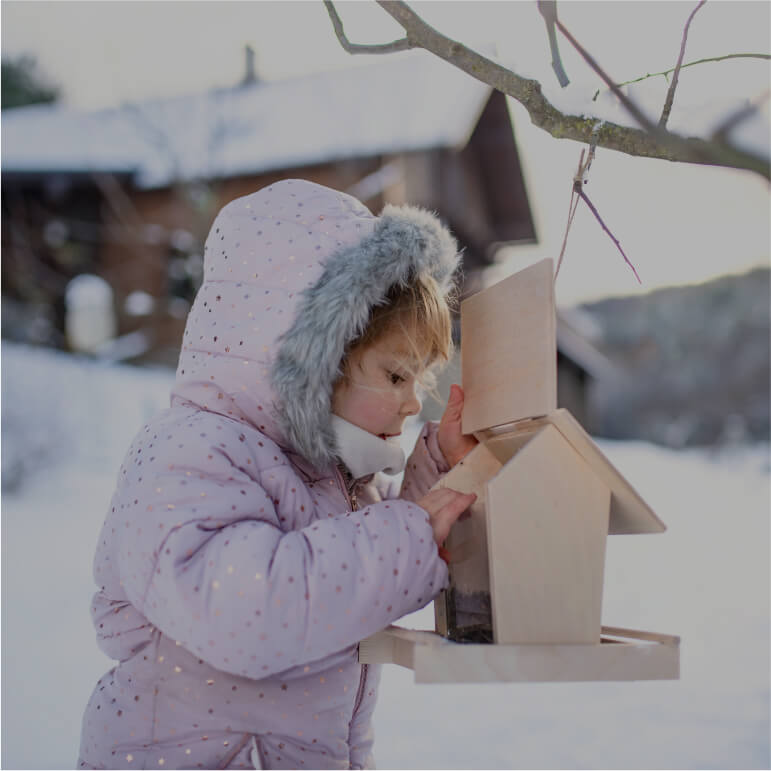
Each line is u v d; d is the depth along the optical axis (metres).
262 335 1.22
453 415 1.44
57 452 7.86
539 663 0.97
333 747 1.16
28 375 9.34
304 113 10.61
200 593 1.00
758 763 2.35
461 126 9.77
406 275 1.26
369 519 1.09
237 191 10.60
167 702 1.11
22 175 11.55
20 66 13.82
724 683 3.19
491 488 1.00
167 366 11.59
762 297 24.89
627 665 0.99
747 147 0.75
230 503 1.08
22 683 3.08
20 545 5.64
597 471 1.03
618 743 2.55
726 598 4.61
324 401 1.18
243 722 1.10
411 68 10.95
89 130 11.85
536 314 1.10
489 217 13.45
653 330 25.73
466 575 1.19
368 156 9.91
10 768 2.31
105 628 1.20
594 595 1.02
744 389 24.42
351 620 1.03
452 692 3.11
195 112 10.86
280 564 1.01
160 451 1.12
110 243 12.14
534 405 1.06
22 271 11.99
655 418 25.02
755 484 10.16
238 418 1.22
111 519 1.18
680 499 9.10
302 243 1.25
